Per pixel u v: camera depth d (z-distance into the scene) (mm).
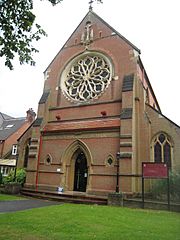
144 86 23734
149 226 9844
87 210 13281
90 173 20172
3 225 8938
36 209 13195
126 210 14117
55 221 10031
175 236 8297
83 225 9500
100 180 19578
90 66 24766
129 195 17359
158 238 7914
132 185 17641
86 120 22562
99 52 24484
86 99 23562
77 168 22547
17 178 24344
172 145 20047
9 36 8461
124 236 8055
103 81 23203
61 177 21609
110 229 9023
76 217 11078
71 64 26078
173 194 16984
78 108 23516
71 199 17766
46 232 8195
